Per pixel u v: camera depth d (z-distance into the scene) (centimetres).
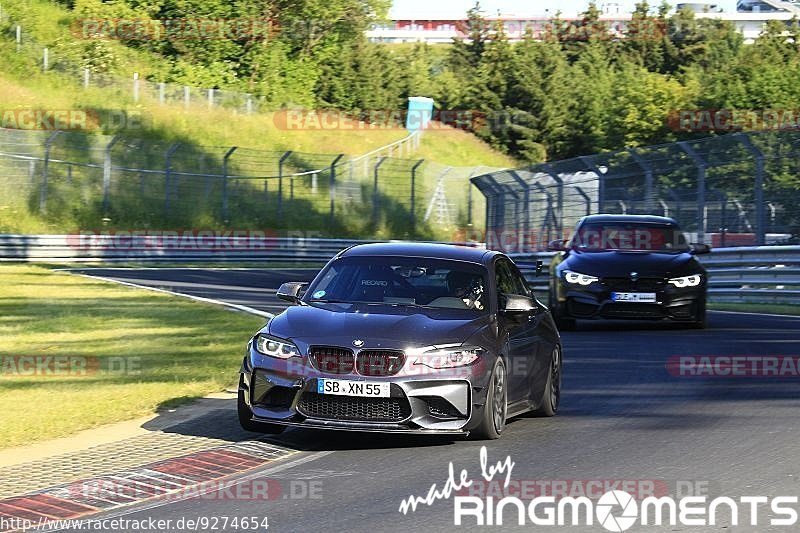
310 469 2023
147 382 3108
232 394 2931
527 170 8825
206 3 17025
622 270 4388
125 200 11481
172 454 2158
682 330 4516
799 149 6184
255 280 7956
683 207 6956
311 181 13488
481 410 2238
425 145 17075
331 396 2191
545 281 7688
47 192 11088
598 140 17238
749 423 2461
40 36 15475
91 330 4447
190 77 16212
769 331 4431
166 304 5606
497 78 19000
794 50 18288
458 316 2358
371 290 2469
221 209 11994
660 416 2580
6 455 2159
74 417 2548
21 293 6041
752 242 6450
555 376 2691
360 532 1584
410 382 2167
